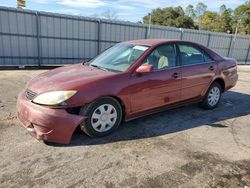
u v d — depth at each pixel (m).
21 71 10.90
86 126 3.62
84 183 2.76
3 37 11.60
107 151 3.45
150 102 4.24
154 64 4.30
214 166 3.21
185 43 4.92
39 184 2.71
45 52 12.95
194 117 5.01
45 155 3.28
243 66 20.41
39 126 3.34
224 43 20.98
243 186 2.83
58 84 3.53
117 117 3.94
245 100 6.68
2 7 11.23
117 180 2.84
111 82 3.74
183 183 2.83
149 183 2.81
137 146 3.64
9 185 2.68
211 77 5.21
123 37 15.43
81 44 14.02
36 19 12.25
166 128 4.37
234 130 4.47
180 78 4.59
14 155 3.26
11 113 4.83
